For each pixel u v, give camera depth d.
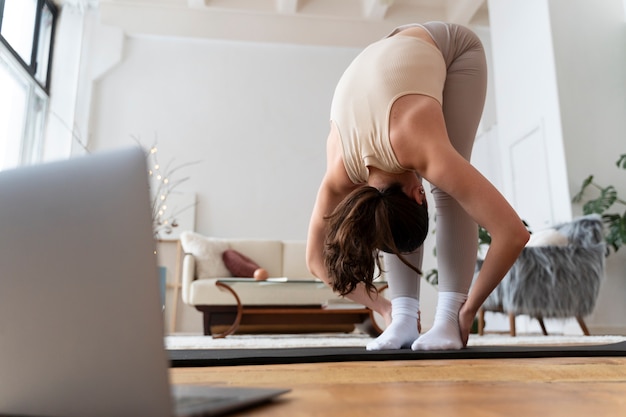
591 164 4.34
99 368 0.40
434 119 1.24
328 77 6.44
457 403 0.56
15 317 0.44
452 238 1.45
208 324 4.00
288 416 0.47
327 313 4.05
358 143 1.31
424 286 5.99
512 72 5.13
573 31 4.56
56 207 0.43
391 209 1.20
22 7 5.24
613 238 4.07
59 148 5.62
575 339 2.47
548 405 0.54
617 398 0.59
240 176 5.98
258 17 6.31
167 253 5.52
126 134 5.90
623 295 4.20
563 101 4.42
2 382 0.44
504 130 5.23
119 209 0.40
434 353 1.20
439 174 1.18
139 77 6.07
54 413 0.41
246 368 0.99
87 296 0.41
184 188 5.85
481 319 3.72
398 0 6.44
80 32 5.96
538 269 3.25
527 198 4.81
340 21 6.42
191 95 6.12
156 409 0.38
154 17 6.13
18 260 0.44
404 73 1.30
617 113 4.45
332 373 0.89
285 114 6.25
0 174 0.46
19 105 5.25
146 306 0.39
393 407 0.53
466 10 6.18
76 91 5.80
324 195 1.51
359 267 1.19
